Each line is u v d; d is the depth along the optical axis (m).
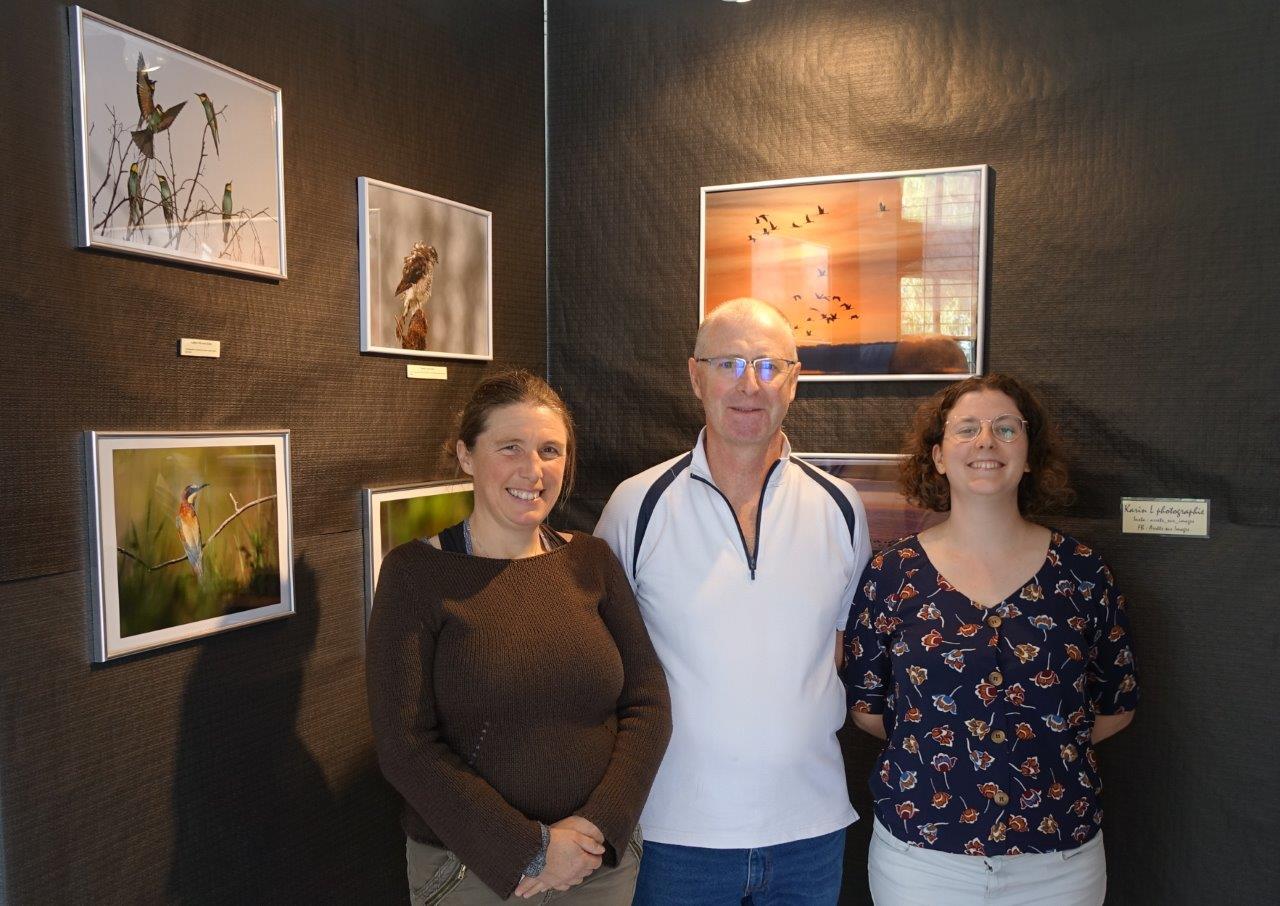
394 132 2.29
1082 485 2.37
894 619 1.93
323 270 2.09
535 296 2.85
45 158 1.52
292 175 2.01
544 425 1.70
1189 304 2.26
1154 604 2.31
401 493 2.28
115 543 1.62
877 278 2.53
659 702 1.75
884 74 2.52
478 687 1.57
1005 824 1.77
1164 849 2.30
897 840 1.86
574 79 2.86
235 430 1.87
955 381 2.47
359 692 2.19
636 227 2.80
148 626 1.68
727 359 1.92
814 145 2.60
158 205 1.69
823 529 2.01
